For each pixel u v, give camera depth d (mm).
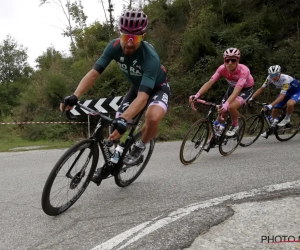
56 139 10547
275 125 6281
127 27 2826
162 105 3260
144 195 3324
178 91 10875
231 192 3203
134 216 2725
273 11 12258
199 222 2416
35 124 11352
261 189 3178
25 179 4523
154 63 3008
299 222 2314
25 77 35094
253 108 9820
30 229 2615
